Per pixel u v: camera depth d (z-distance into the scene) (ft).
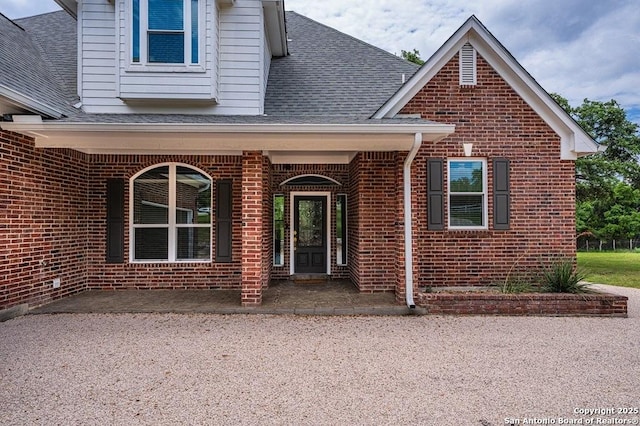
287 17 37.65
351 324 18.72
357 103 25.71
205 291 25.73
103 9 23.97
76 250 24.81
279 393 11.37
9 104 17.72
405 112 25.02
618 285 33.04
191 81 23.20
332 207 30.71
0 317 18.63
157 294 24.72
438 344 15.81
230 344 15.64
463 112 25.27
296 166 30.32
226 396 11.16
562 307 20.44
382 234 25.09
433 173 24.97
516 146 25.27
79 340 15.99
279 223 30.89
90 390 11.48
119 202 26.13
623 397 11.30
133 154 26.03
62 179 23.31
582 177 49.52
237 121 20.95
